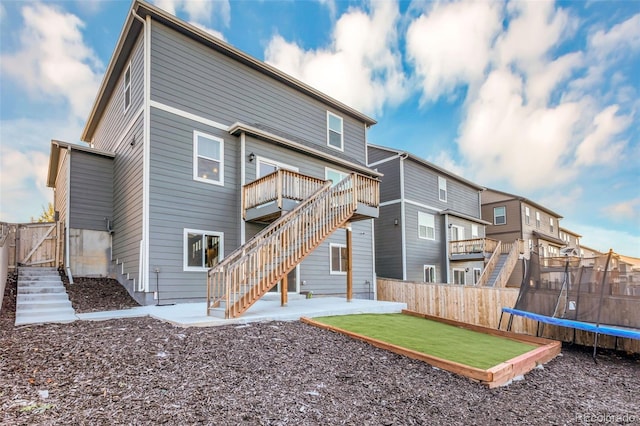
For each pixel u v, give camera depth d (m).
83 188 10.39
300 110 12.48
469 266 21.20
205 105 9.85
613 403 4.31
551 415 3.74
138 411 2.83
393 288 13.07
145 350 4.26
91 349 4.22
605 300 6.85
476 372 4.40
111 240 10.71
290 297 10.84
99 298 8.28
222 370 3.88
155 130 8.79
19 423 2.52
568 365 5.88
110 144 11.68
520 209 25.12
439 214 20.27
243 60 10.76
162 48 9.13
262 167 10.78
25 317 6.25
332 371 4.25
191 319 5.95
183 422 2.73
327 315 7.45
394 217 18.08
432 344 5.76
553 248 30.36
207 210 9.56
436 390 4.04
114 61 10.43
